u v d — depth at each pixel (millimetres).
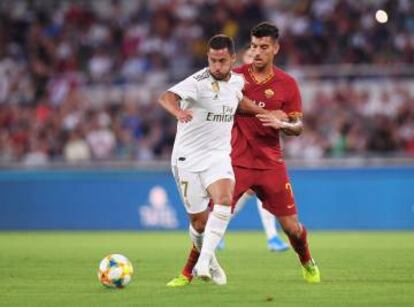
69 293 30859
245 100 33188
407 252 48000
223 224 31016
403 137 78875
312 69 82438
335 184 70000
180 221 71938
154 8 97812
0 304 28203
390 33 87375
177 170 31984
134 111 84188
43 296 30125
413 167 69312
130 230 72625
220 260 44250
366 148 78312
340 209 69938
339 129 78750
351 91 80812
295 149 78250
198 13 95812
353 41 87375
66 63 95625
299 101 35281
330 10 91250
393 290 31016
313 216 70250
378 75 81188
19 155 83562
